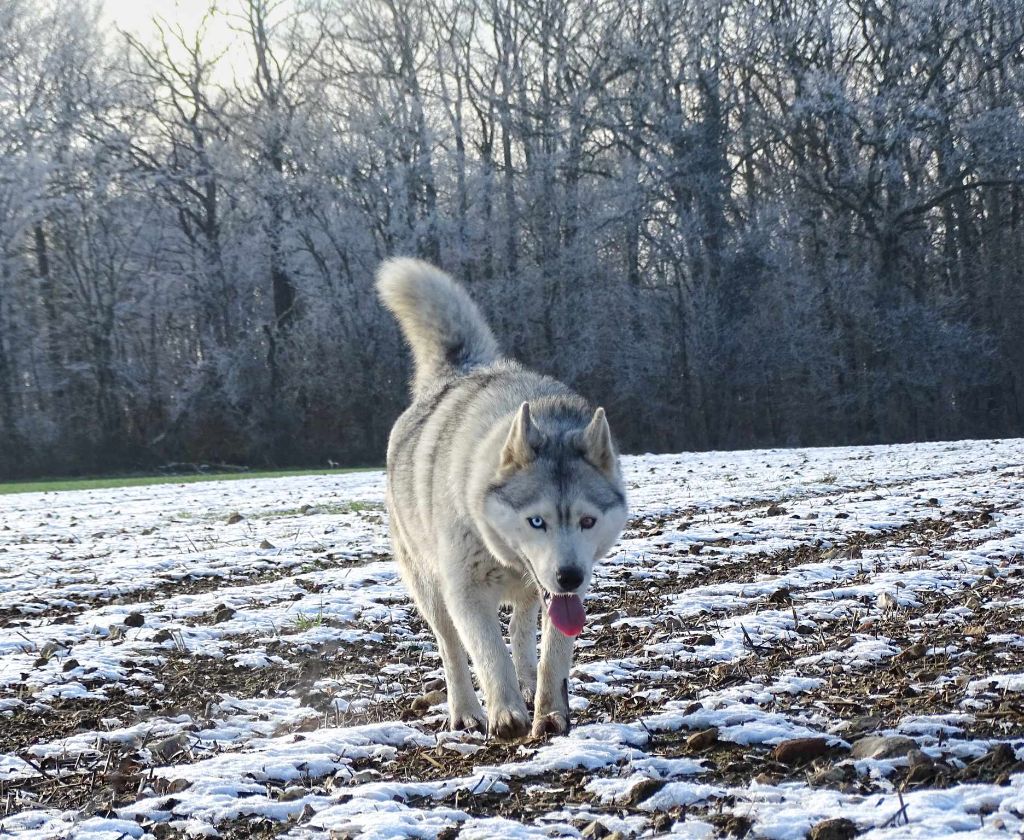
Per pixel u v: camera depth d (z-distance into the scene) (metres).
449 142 45.50
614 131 45.62
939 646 6.08
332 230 43.66
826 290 44.91
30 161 40.22
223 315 44.78
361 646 7.18
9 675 6.32
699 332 43.81
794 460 23.19
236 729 5.32
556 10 45.53
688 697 5.40
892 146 44.31
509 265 45.19
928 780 3.91
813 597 7.83
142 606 8.55
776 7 45.78
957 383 44.22
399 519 6.12
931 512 12.46
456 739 5.01
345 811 3.90
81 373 42.16
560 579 4.86
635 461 25.81
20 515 17.12
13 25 41.00
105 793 4.32
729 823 3.52
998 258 45.81
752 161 47.44
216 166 45.06
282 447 42.12
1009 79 44.75
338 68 45.31
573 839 3.56
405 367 43.50
